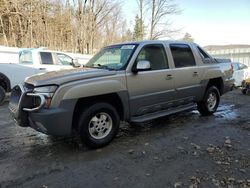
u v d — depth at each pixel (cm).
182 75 627
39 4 2858
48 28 2953
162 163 429
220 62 781
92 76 478
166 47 610
